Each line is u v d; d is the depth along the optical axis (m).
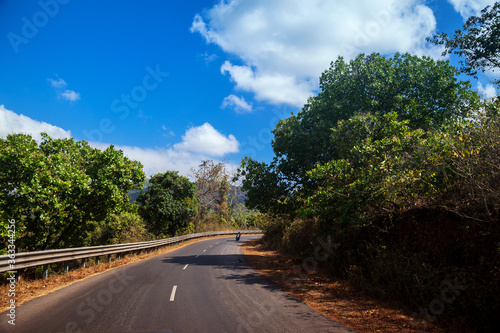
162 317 5.97
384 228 10.22
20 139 15.63
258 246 32.19
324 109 19.38
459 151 7.59
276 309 6.93
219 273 12.80
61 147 18.95
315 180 17.56
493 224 6.51
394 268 8.05
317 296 8.73
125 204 21.52
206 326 5.46
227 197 63.41
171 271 13.04
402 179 8.77
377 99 18.53
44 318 5.81
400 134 12.05
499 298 5.15
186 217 42.00
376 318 6.46
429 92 17.22
